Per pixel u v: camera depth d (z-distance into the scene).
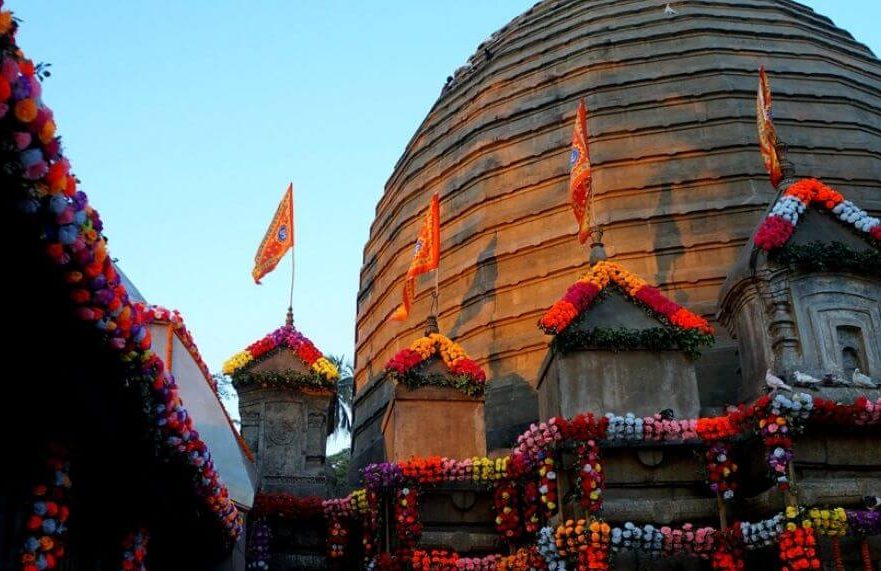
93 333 7.13
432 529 18.16
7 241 6.14
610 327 17.08
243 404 21.84
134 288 15.05
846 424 14.77
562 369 16.94
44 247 6.21
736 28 28.12
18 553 7.99
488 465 17.56
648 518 15.25
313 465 21.38
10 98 5.43
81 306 6.79
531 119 27.58
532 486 16.81
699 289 22.75
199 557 14.45
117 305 7.05
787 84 26.70
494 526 18.25
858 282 17.03
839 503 14.19
